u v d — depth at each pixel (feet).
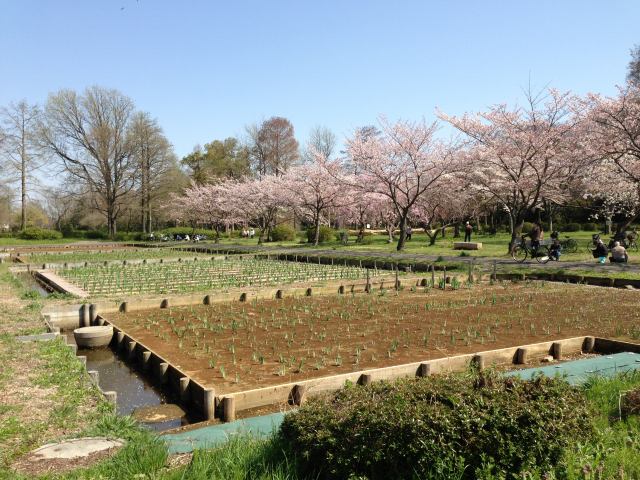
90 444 16.11
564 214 153.69
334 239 135.33
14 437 16.84
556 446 12.10
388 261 76.02
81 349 35.40
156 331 35.70
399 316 39.29
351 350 29.50
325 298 48.67
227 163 211.00
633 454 13.52
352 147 99.71
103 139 172.45
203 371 26.08
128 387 27.78
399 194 112.06
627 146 70.64
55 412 19.03
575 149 75.92
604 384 19.92
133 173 177.58
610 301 44.11
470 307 42.65
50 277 67.36
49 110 168.55
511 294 49.21
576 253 81.61
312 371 25.66
